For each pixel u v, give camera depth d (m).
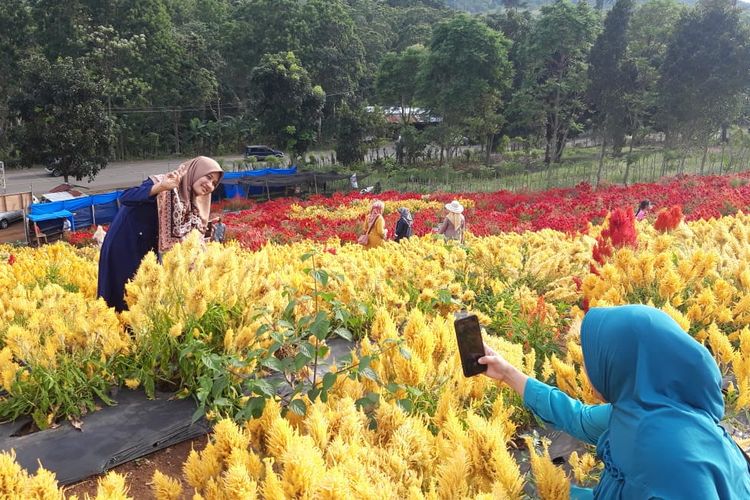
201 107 51.78
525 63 43.03
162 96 49.16
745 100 30.28
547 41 34.66
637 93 30.52
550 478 2.01
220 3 62.84
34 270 6.12
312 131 46.28
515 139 48.66
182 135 52.72
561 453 2.90
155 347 3.44
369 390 2.97
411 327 2.97
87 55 43.44
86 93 30.19
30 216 21.94
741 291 4.39
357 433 2.29
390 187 34.41
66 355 3.30
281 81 44.19
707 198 15.16
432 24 72.94
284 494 1.85
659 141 46.41
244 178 30.55
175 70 48.88
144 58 47.06
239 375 3.06
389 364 3.00
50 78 29.77
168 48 48.50
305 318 3.00
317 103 45.53
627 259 4.28
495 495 1.87
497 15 53.00
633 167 31.50
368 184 36.62
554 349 3.90
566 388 2.89
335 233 15.03
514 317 4.28
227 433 2.24
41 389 3.15
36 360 3.25
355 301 4.19
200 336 3.54
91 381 3.31
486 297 5.00
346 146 43.84
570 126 39.28
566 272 5.39
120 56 45.75
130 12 47.16
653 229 7.99
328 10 55.50
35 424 3.17
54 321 3.39
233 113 56.41
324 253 5.79
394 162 44.50
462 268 5.54
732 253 5.55
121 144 49.56
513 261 5.40
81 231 21.97
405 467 2.14
